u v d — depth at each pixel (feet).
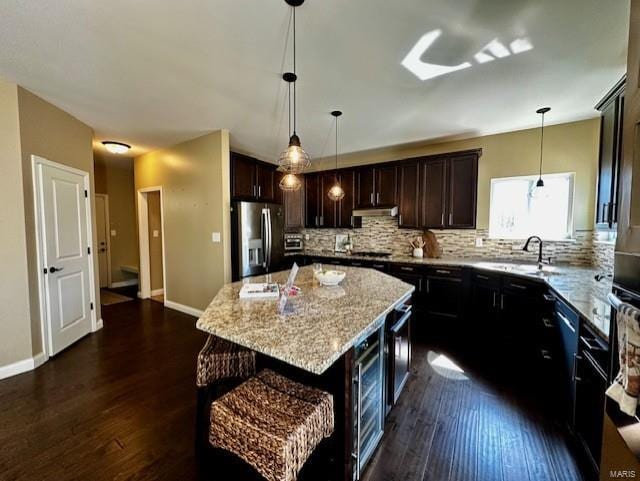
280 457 3.34
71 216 10.25
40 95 8.68
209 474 4.86
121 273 19.85
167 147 14.25
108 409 6.57
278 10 5.17
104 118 10.52
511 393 7.16
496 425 6.02
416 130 11.73
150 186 15.49
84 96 8.73
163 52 6.49
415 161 13.34
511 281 9.55
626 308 2.87
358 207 15.28
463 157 12.26
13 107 7.98
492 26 5.57
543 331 8.07
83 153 10.95
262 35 5.88
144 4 5.04
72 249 10.27
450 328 11.62
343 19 5.40
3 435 5.72
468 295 11.25
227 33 5.82
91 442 5.56
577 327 5.45
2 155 7.84
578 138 10.54
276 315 5.17
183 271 13.91
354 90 8.25
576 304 5.59
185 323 12.33
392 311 6.29
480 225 12.57
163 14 5.29
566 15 5.27
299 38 5.98
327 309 5.51
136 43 6.17
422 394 7.12
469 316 11.25
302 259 16.51
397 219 14.74
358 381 4.59
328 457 4.35
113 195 19.42
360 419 4.70
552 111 9.74
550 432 5.81
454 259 12.50
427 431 5.85
